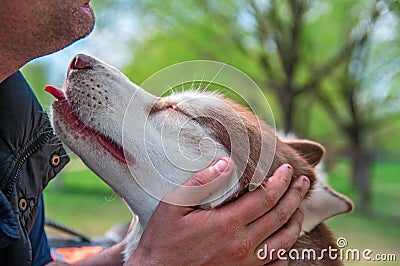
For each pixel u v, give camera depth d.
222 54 3.75
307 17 3.96
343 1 3.81
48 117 0.69
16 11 0.54
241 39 3.73
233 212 0.62
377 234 2.80
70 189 4.85
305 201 0.70
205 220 0.62
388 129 6.55
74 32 0.58
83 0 0.58
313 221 0.71
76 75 0.66
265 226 0.63
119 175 0.66
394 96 4.38
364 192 3.95
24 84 0.68
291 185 0.66
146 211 0.67
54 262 0.78
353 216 3.53
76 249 0.96
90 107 0.65
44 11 0.55
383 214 3.78
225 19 3.68
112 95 0.66
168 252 0.62
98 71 0.67
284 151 0.72
